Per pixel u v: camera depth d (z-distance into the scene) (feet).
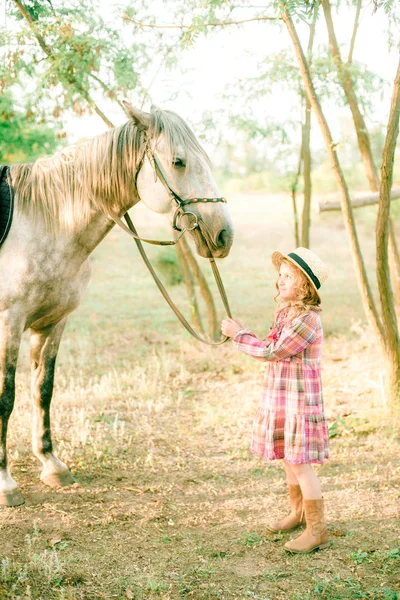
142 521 10.10
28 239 10.10
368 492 11.14
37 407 11.47
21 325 10.21
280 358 8.72
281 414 8.93
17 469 12.06
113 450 13.26
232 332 9.16
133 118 9.66
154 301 32.73
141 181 9.96
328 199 20.99
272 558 8.98
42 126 23.63
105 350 22.89
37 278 10.11
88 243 10.59
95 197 10.18
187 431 14.73
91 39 15.62
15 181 10.34
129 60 16.56
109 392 17.38
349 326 25.61
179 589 8.13
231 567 8.73
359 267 15.06
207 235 9.54
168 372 19.76
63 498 10.89
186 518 10.28
